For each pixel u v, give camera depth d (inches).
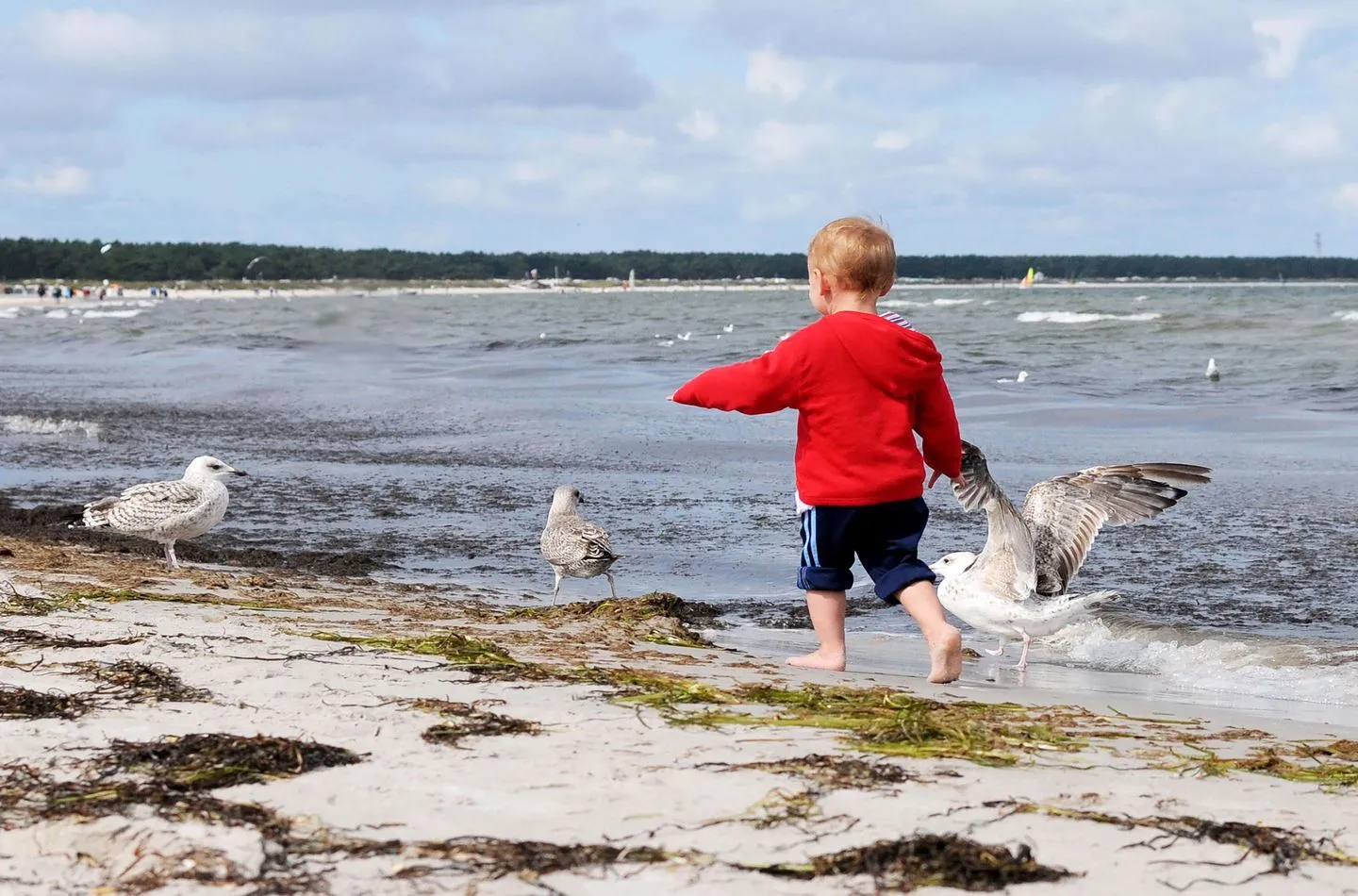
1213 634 290.8
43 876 103.4
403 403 884.0
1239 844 111.3
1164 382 958.4
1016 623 252.2
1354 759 162.4
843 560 214.1
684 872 102.6
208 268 5718.5
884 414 203.2
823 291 215.2
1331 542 402.3
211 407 899.4
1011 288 6702.8
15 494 528.1
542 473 581.9
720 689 176.4
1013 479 531.5
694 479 555.2
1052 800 124.0
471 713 154.9
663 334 1771.7
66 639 203.6
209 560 390.6
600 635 267.1
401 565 395.5
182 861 104.0
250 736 144.4
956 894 99.8
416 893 98.2
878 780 128.3
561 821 114.7
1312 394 848.3
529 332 1867.6
